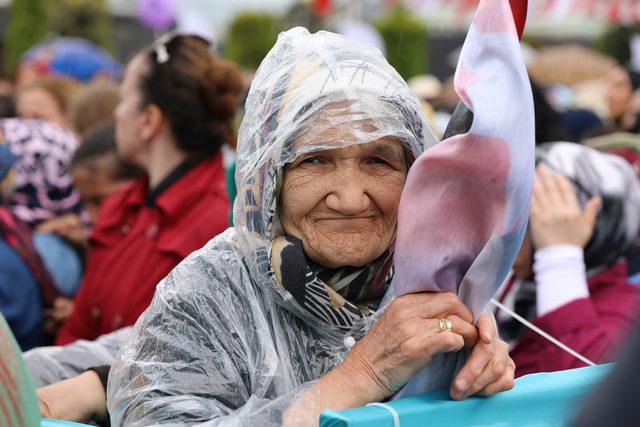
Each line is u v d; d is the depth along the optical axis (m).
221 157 4.71
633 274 4.49
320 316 2.64
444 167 2.33
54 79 8.73
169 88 4.60
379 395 2.45
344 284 2.67
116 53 19.34
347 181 2.60
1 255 5.00
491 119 2.25
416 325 2.41
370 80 2.61
